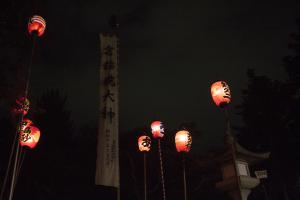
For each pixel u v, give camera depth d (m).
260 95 25.39
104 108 12.86
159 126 14.84
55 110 24.25
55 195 22.17
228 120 8.95
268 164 25.41
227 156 9.37
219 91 9.10
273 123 25.03
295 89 23.88
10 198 7.61
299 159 24.95
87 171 23.73
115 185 11.94
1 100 10.95
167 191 25.62
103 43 14.18
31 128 11.36
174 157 25.27
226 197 24.94
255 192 26.59
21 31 11.26
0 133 21.89
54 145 22.69
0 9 11.15
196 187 24.92
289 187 25.73
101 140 12.39
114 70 13.69
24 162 21.23
